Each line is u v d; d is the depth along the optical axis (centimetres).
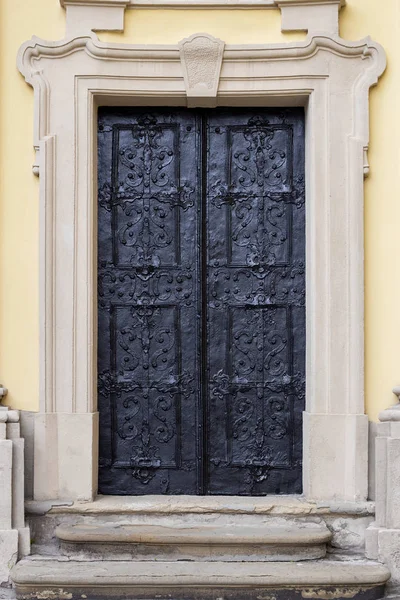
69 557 629
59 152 673
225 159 705
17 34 681
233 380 702
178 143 705
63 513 655
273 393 700
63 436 664
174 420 700
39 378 664
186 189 704
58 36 682
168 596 593
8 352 670
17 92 678
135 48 673
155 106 704
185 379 700
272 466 697
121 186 704
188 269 702
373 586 599
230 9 684
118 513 657
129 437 697
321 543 631
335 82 677
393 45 679
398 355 671
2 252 673
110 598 593
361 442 661
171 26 685
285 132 705
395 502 631
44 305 664
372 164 677
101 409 695
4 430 636
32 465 663
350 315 670
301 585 593
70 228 671
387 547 627
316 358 670
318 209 675
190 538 624
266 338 702
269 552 629
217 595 593
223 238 704
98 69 676
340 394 669
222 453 700
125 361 700
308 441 668
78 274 672
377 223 675
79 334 670
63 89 675
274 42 682
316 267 673
